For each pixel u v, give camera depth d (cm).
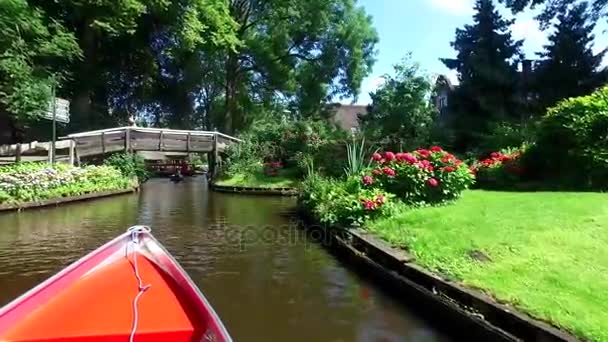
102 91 2909
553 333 388
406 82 2334
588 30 2331
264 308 566
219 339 352
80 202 1558
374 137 2242
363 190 952
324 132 2467
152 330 367
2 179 1323
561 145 1142
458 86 2433
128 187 1953
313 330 500
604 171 1048
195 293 396
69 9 2347
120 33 2459
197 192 2081
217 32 3061
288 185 2058
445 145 2216
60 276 396
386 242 730
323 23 3906
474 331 460
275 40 3941
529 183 1187
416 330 495
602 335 380
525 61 2398
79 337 356
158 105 3447
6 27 1738
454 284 519
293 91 4125
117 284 408
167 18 2688
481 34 2364
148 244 445
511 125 1958
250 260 798
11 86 1742
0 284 675
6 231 1051
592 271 523
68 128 2434
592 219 705
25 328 357
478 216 780
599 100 1115
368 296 604
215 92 4469
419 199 966
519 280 511
